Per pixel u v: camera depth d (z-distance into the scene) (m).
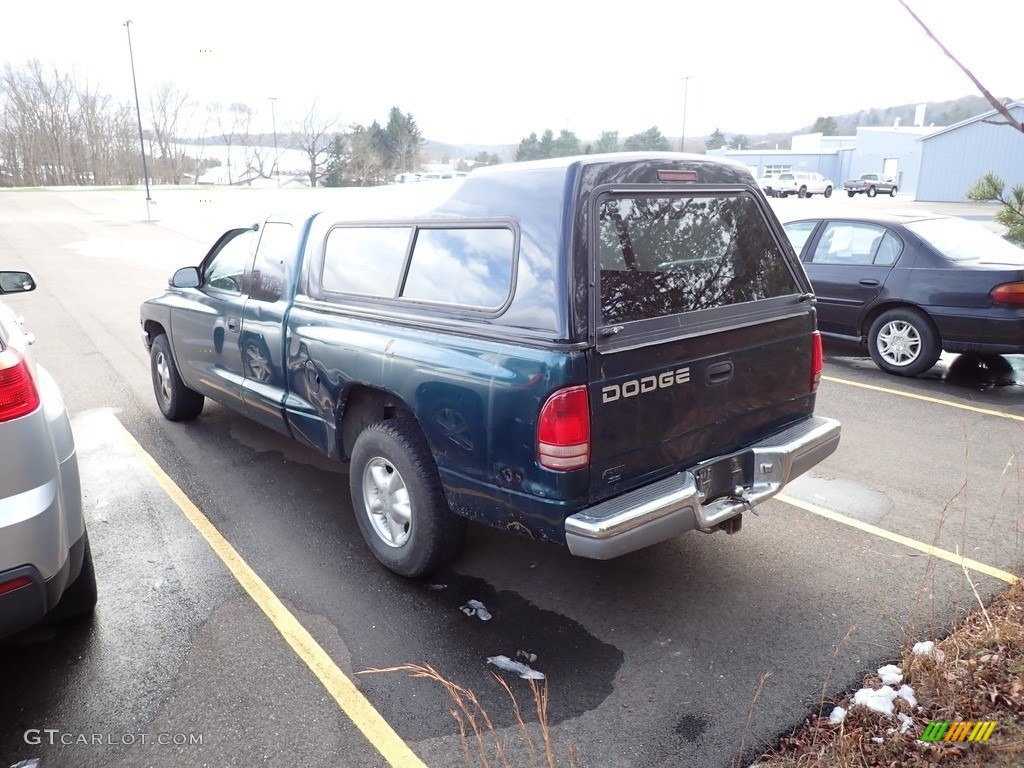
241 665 3.27
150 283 15.39
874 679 3.04
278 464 5.52
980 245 7.82
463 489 3.40
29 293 13.96
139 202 46.47
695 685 3.09
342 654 3.33
